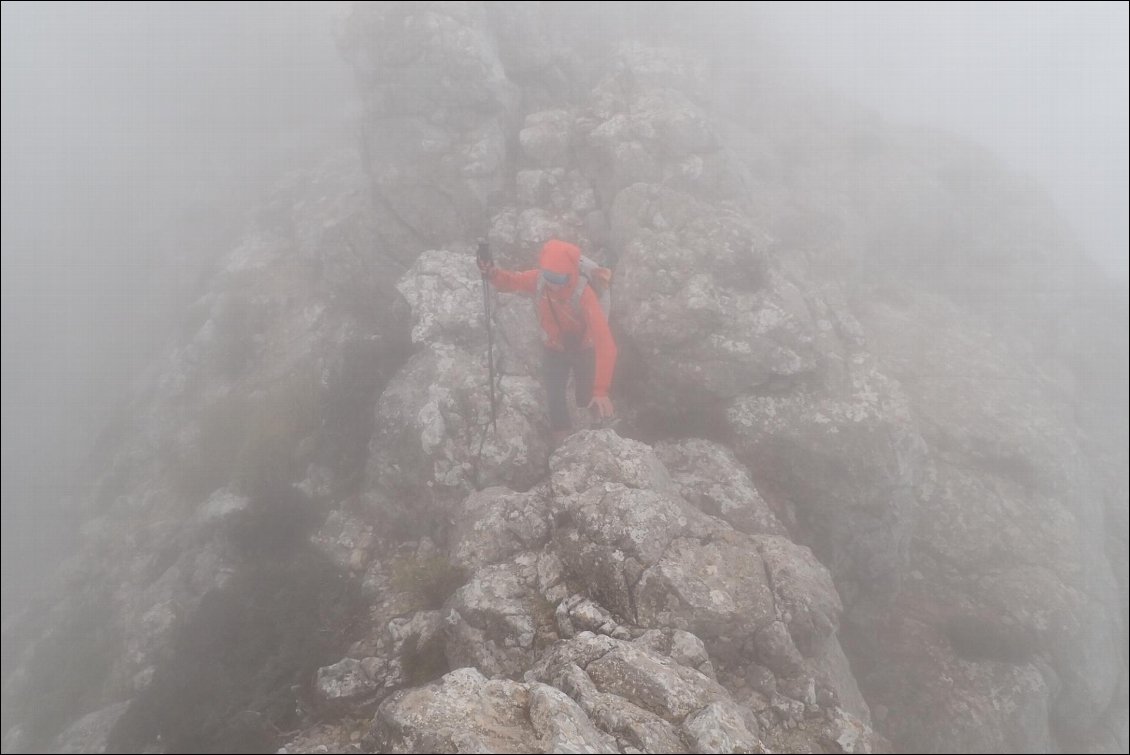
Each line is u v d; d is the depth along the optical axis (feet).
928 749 41.45
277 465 49.60
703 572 30.94
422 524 42.22
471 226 56.18
